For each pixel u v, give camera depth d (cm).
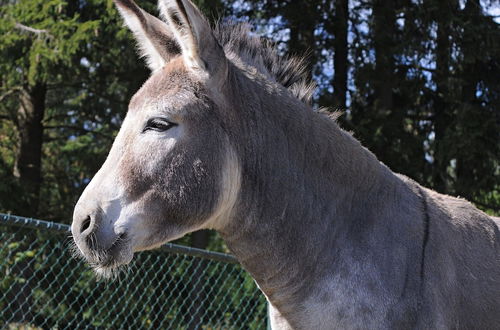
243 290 645
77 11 1280
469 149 1306
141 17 312
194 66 286
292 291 294
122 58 1301
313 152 301
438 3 1327
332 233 294
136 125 277
